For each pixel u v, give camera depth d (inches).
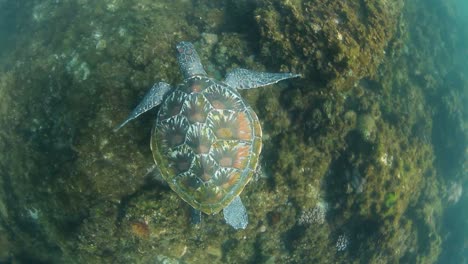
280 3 114.7
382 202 119.6
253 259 118.2
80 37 115.8
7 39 132.0
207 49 115.8
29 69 115.1
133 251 108.4
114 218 105.2
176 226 106.8
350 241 122.4
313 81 112.6
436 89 161.8
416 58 160.9
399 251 130.8
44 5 130.7
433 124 155.5
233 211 105.6
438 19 218.7
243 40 115.6
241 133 101.5
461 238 186.9
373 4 121.4
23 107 111.7
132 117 99.7
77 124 105.0
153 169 106.3
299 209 116.1
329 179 119.2
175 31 116.9
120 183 105.3
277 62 112.3
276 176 112.3
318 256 120.8
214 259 114.6
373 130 118.6
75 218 106.8
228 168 100.1
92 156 103.7
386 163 119.3
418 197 141.6
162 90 103.7
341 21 115.7
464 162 169.5
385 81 132.3
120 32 114.6
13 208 112.9
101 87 106.5
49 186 106.8
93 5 123.5
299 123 115.1
